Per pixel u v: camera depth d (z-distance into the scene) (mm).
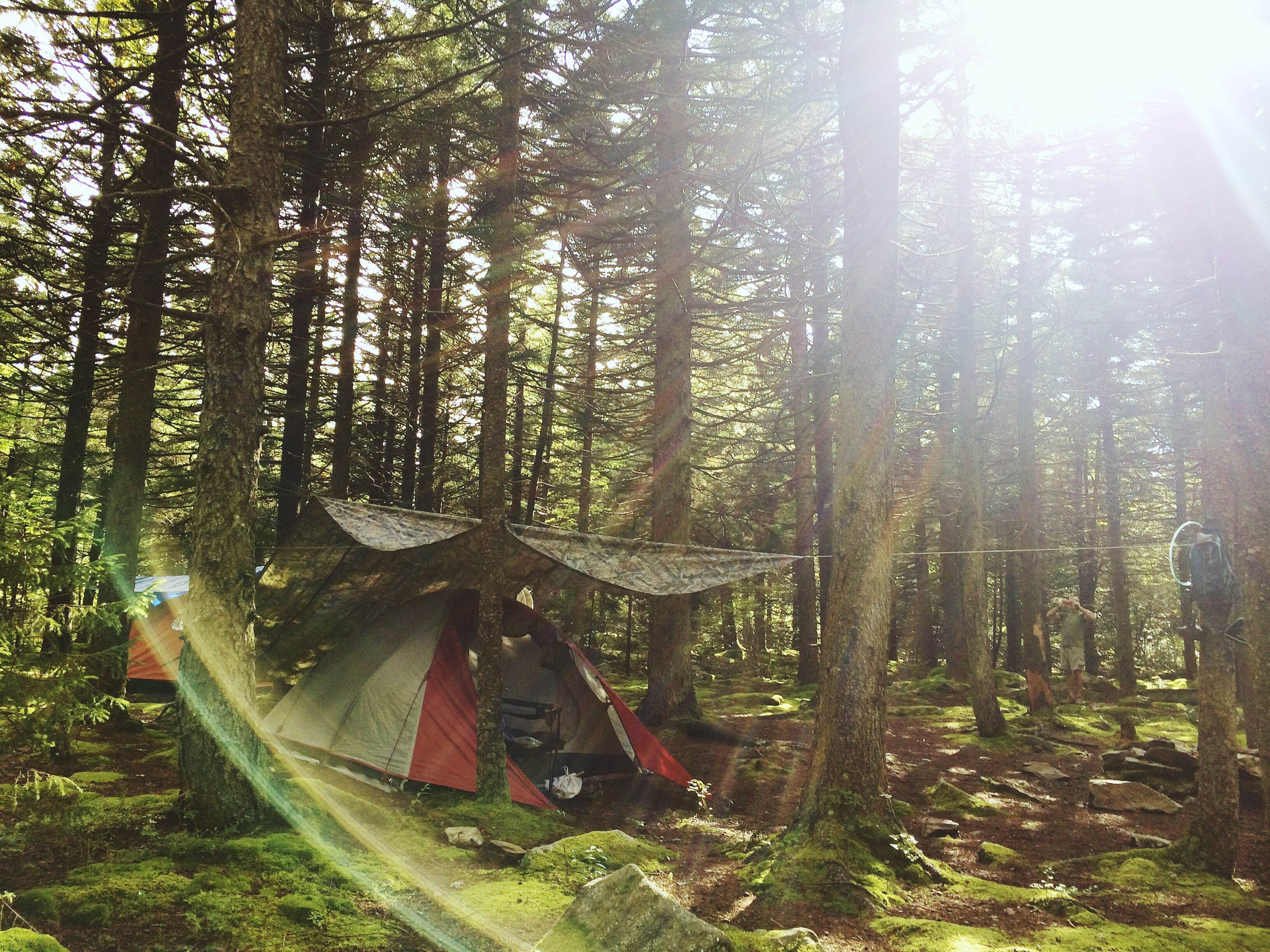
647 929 3879
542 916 4797
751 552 8375
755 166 9875
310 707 8773
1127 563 26359
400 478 18359
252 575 6047
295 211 12188
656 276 12305
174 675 12383
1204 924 4949
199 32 7516
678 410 12375
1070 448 22875
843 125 6992
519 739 8852
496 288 7840
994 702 12422
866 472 6520
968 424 12969
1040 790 9336
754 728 12977
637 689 19047
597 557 7855
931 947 4434
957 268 13656
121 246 9570
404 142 10539
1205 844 6035
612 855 6113
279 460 16953
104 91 7816
